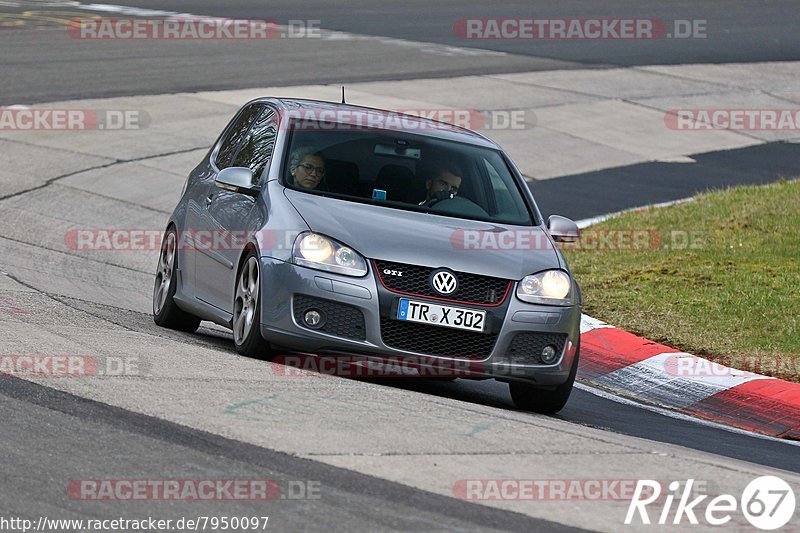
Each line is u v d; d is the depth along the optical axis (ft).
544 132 260.62
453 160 104.58
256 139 108.06
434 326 89.45
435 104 270.87
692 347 121.60
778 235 165.17
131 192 193.98
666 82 323.78
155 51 308.40
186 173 207.51
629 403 108.37
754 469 79.77
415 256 90.33
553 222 103.55
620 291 142.41
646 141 265.75
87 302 121.49
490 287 91.04
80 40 317.42
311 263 89.45
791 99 318.86
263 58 309.42
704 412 107.65
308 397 81.30
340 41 346.95
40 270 139.33
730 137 276.82
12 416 70.69
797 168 250.78
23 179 192.24
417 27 385.29
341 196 97.66
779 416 104.42
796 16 456.04
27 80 259.39
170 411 74.33
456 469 68.23
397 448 71.10
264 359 94.38
